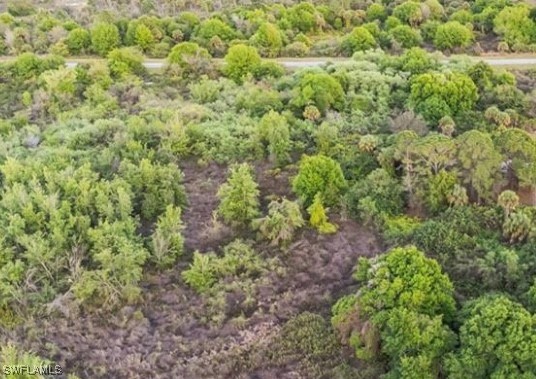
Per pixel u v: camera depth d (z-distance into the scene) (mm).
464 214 39844
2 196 42812
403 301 31688
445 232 38406
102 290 36906
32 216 40625
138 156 48062
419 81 53562
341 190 43531
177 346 34594
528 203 41531
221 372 32844
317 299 36781
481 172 40719
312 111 52781
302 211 42812
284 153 48938
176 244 40125
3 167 44812
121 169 45812
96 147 50281
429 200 41719
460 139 41531
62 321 35844
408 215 42188
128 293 37062
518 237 38156
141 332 35406
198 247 41531
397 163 44688
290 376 32375
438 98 52156
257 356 33406
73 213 42000
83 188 42312
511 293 34312
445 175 41469
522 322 28734
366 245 40094
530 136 44281
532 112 52938
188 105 56062
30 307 36781
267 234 41062
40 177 45250
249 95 57031
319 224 41656
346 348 33375
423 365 29516
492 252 36250
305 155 48500
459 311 32281
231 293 37625
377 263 33875
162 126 51031
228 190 43562
